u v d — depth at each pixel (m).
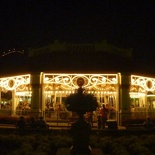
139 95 36.59
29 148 17.22
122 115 32.53
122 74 32.62
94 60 33.00
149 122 28.17
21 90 35.03
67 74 32.50
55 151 18.28
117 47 34.38
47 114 32.75
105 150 18.55
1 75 34.28
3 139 20.77
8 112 34.59
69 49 33.75
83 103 15.66
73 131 15.80
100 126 28.00
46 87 33.25
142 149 17.39
